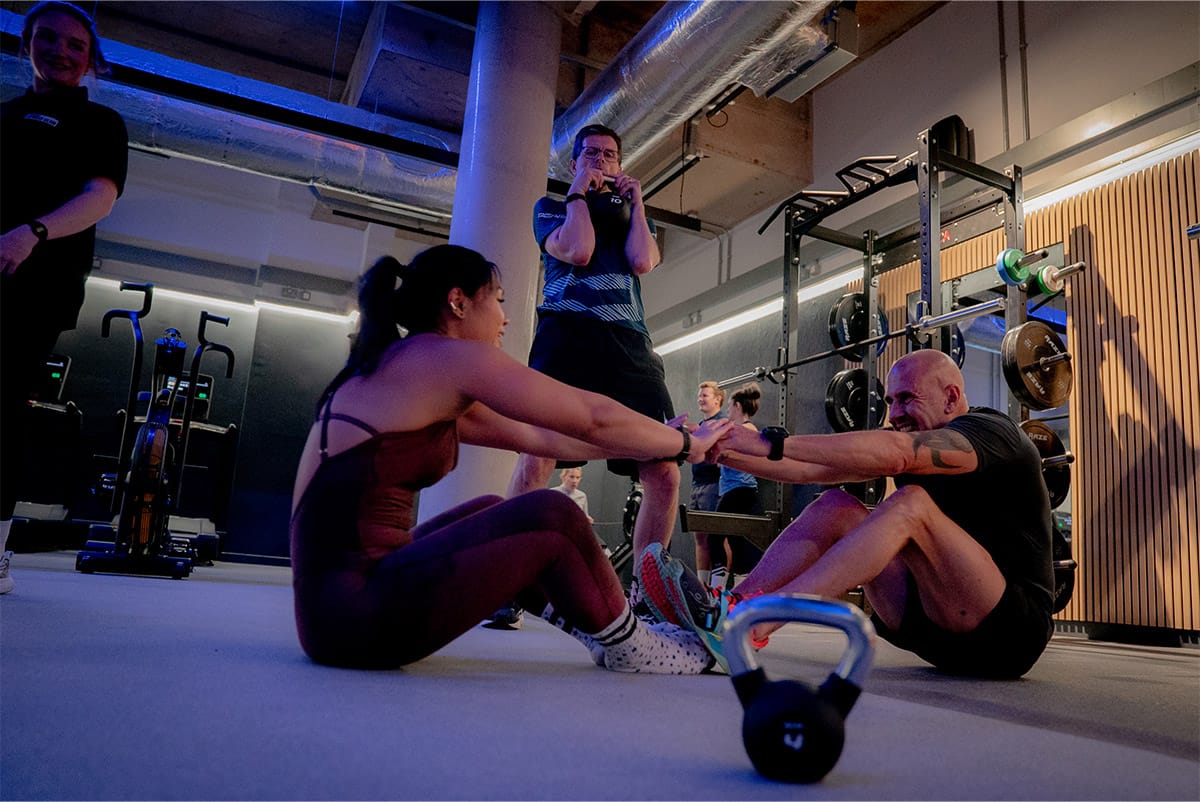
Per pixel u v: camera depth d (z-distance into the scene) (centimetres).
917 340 436
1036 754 98
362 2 648
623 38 669
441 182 668
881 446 168
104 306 909
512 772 76
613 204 257
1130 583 455
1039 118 541
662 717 109
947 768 88
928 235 428
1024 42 559
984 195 486
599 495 1038
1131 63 491
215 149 619
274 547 930
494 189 466
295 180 652
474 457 407
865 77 689
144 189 933
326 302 988
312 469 141
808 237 727
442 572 131
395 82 654
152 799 62
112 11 685
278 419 959
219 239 955
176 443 479
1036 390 402
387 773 73
